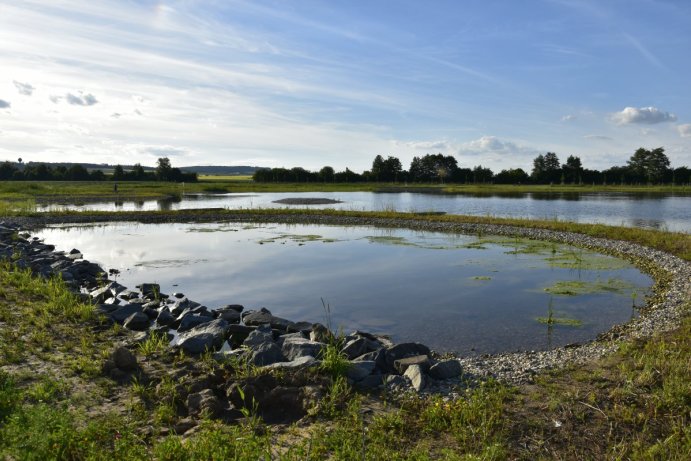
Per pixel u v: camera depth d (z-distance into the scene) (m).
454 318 13.80
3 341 9.78
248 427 6.55
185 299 15.02
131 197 64.62
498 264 21.64
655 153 111.38
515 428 6.76
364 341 10.06
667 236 24.44
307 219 40.16
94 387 7.99
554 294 16.28
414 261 22.53
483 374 8.90
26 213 39.41
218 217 41.25
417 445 6.28
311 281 18.61
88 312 12.28
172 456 5.35
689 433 6.39
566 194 74.69
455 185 111.50
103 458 5.36
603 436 6.57
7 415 6.18
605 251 24.34
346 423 6.75
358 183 121.12
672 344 9.95
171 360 9.66
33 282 14.85
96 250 25.62
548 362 9.59
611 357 9.51
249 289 17.45
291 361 9.09
